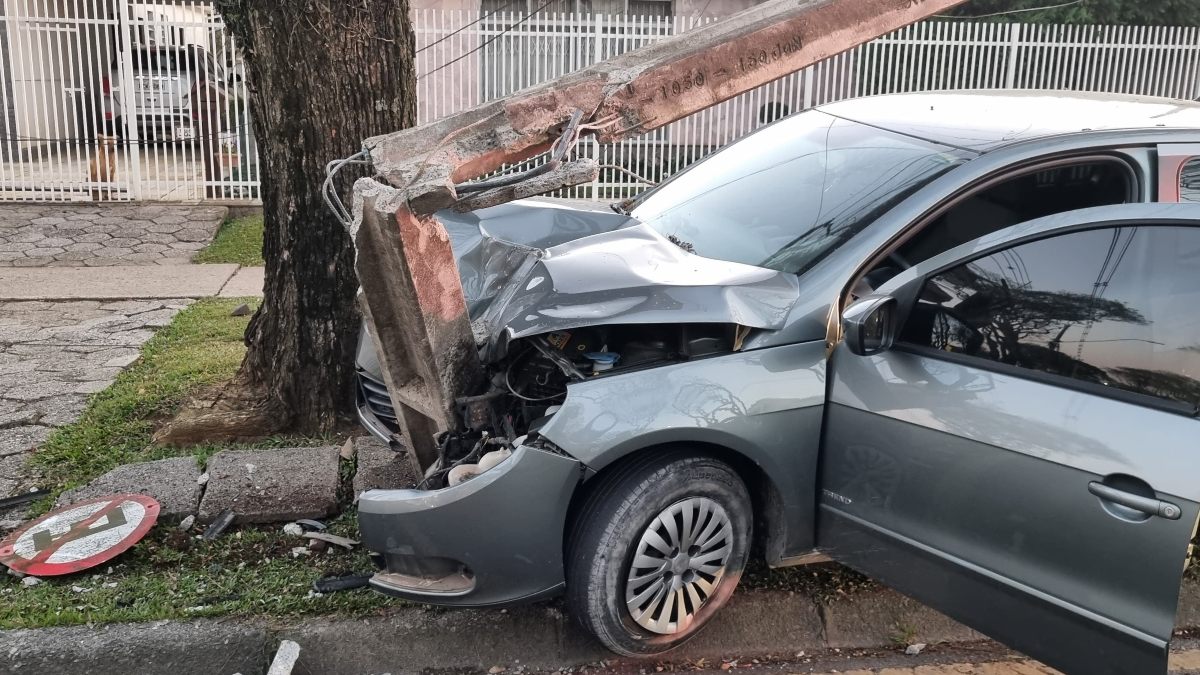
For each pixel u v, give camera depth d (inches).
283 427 187.5
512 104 127.0
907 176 132.4
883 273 131.6
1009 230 113.3
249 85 179.9
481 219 164.2
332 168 134.0
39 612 132.7
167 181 428.8
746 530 126.6
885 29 148.5
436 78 422.9
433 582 118.9
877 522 118.8
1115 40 433.1
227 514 156.3
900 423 114.9
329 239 179.6
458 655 128.4
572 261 130.8
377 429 155.4
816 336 122.4
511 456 113.7
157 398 205.2
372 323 130.9
